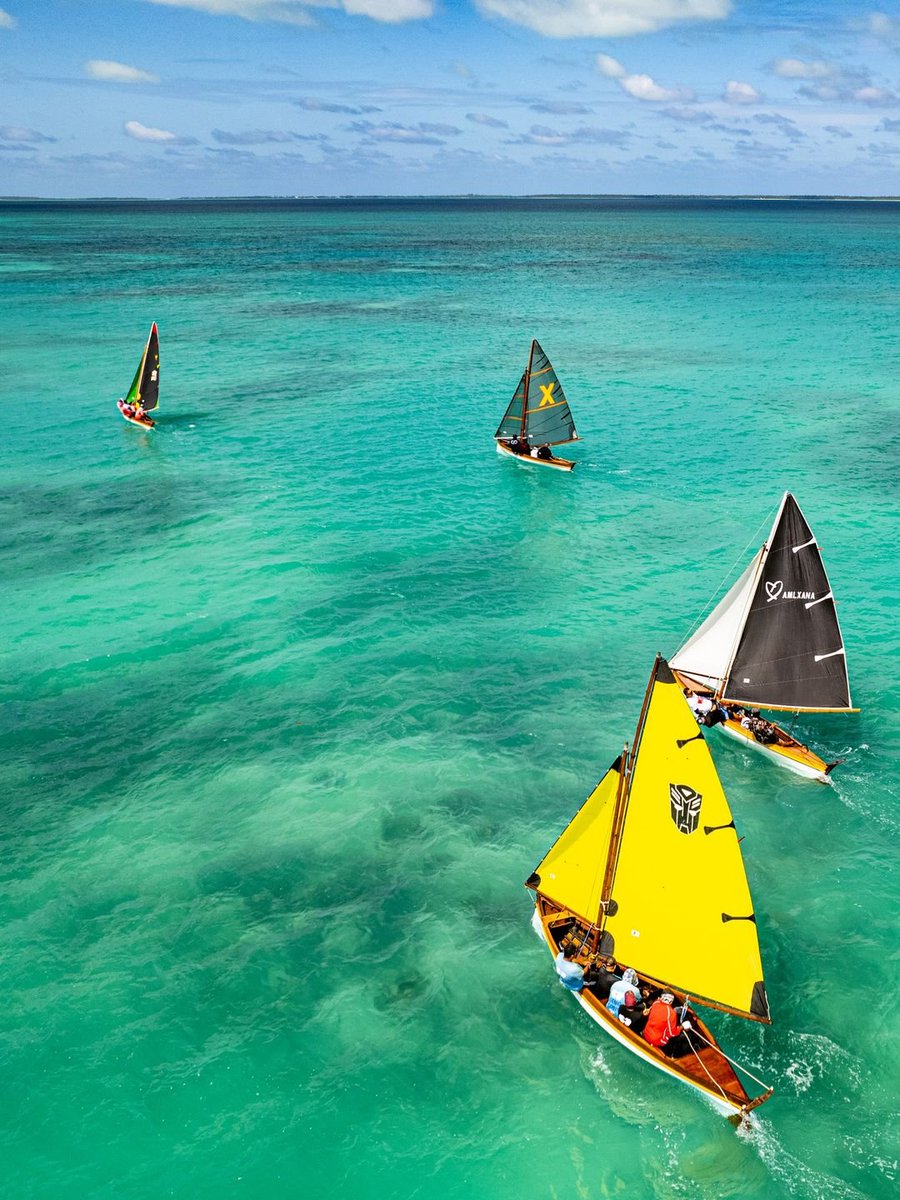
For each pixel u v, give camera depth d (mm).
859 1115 19172
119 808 28453
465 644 38656
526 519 52625
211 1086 19641
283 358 97250
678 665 33250
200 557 47531
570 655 37750
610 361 95562
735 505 54531
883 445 65875
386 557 47500
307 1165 18094
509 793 29328
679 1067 19703
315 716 33500
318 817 28094
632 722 33156
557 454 64312
